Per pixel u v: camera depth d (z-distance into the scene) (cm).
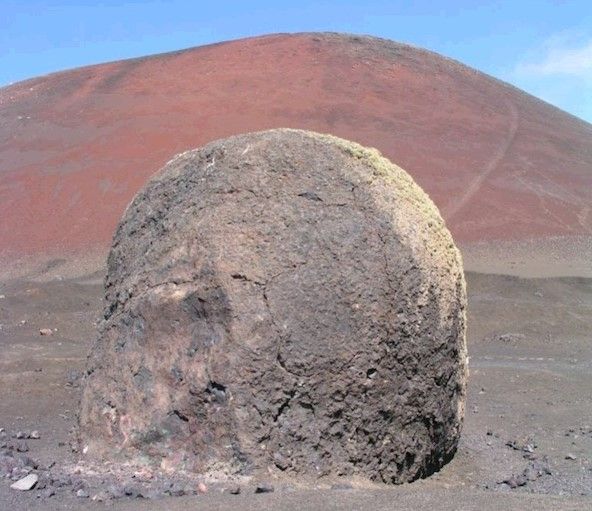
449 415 720
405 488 645
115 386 689
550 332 1750
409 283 671
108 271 775
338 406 642
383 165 733
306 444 634
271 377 633
